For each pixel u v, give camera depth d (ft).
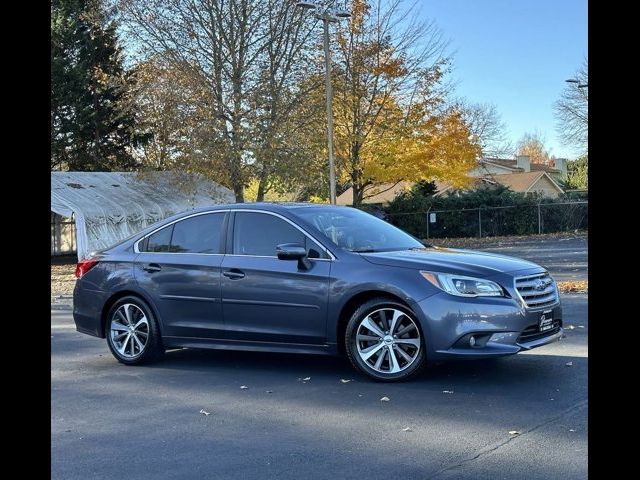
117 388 23.17
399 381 22.17
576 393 20.17
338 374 24.02
